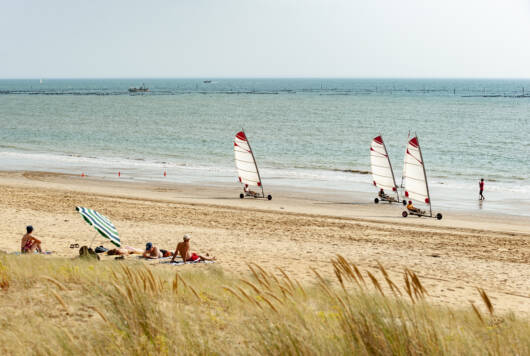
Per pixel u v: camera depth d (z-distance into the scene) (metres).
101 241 23.27
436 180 50.66
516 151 71.62
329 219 32.56
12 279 11.19
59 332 6.07
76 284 10.85
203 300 9.03
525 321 10.35
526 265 21.69
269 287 5.93
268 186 46.19
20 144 76.81
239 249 22.70
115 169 54.62
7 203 33.34
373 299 5.59
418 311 7.13
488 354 5.36
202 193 42.19
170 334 5.61
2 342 6.15
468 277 19.14
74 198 36.78
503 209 37.69
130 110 158.38
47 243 21.94
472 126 109.62
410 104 188.38
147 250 20.12
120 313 5.84
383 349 4.87
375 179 42.72
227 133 95.25
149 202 36.69
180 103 196.25
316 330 5.48
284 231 28.02
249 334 5.73
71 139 84.50
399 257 22.25
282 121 121.75
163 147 75.44
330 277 17.06
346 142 82.62
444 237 27.78
